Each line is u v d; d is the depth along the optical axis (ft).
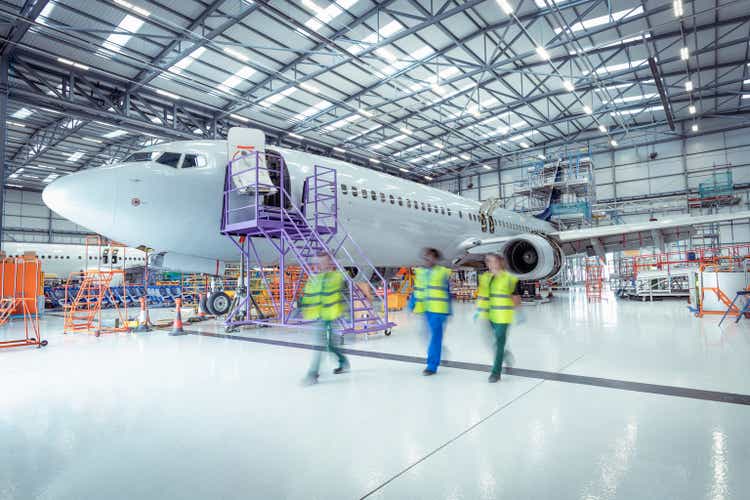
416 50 62.39
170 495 7.80
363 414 12.26
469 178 126.31
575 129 101.65
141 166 27.04
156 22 48.24
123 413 12.64
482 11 55.31
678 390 14.08
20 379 17.11
